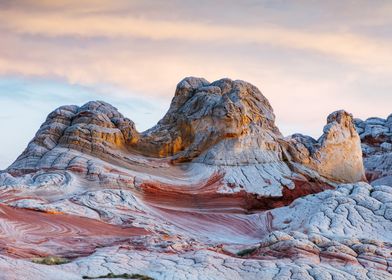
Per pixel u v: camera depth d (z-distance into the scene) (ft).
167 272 91.86
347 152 209.87
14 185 153.79
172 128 203.92
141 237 123.13
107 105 201.57
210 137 194.08
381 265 100.01
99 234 130.52
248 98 209.26
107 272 92.17
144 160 187.21
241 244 131.85
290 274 92.27
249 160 189.37
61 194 155.84
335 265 99.50
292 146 199.62
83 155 178.29
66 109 196.44
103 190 155.63
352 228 133.59
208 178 180.86
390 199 146.30
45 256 106.11
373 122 305.94
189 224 155.12
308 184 191.01
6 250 105.19
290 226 148.77
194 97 206.90
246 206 174.40
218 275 92.73
